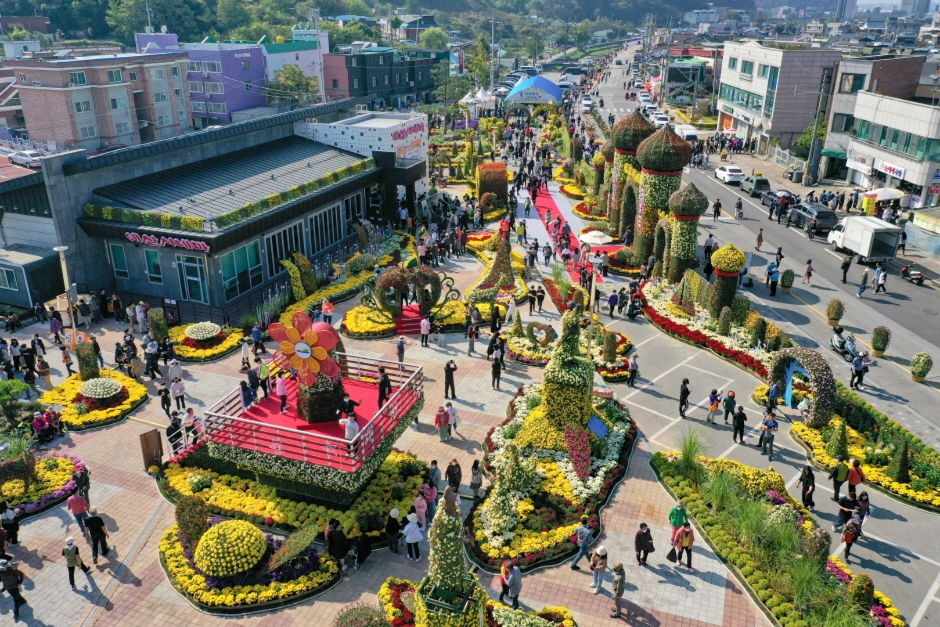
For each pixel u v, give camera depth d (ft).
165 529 83.66
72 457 96.22
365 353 128.57
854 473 85.51
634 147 184.14
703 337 131.75
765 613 71.10
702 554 79.36
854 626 64.80
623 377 119.14
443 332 136.36
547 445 95.71
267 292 150.10
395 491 86.53
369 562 78.95
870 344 132.98
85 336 121.19
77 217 141.28
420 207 206.59
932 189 206.28
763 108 305.53
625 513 86.28
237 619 71.00
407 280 135.44
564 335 94.32
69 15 523.70
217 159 168.96
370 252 171.42
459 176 255.91
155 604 72.95
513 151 298.76
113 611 71.92
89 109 310.65
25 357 113.29
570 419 95.04
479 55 548.31
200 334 126.93
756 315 133.49
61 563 78.69
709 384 118.42
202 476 90.79
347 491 82.84
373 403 93.81
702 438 102.63
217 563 73.67
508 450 95.96
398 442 100.94
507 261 151.02
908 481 90.84
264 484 88.53
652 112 385.70
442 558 60.03
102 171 144.15
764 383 118.11
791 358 106.73
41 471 92.32
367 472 82.58
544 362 122.83
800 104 293.43
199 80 381.19
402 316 139.85
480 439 101.65
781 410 109.70
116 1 536.83
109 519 85.20
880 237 170.40
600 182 223.51
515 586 70.28
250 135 180.14
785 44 325.42
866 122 235.81
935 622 70.44
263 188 159.33
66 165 136.67
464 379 119.24
